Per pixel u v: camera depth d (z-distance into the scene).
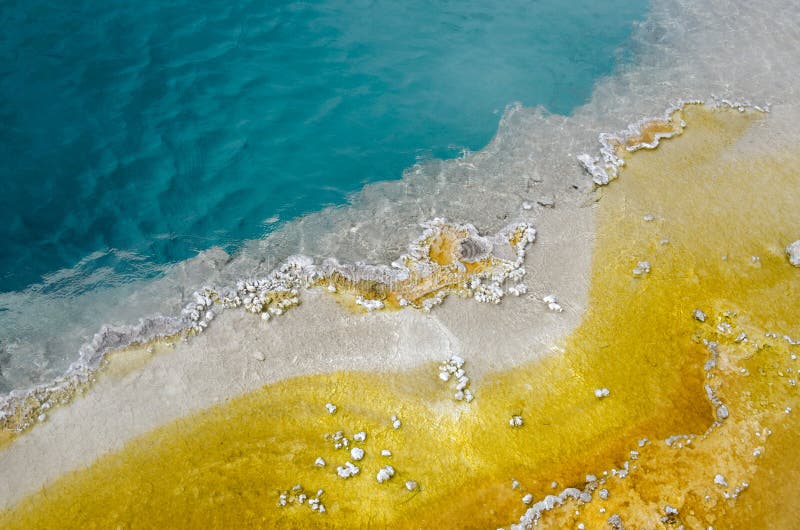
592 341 22.81
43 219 25.53
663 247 26.03
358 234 26.23
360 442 19.86
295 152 29.31
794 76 35.34
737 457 19.50
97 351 21.73
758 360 22.17
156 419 20.19
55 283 23.83
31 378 20.94
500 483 19.03
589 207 27.77
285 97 31.47
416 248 25.66
